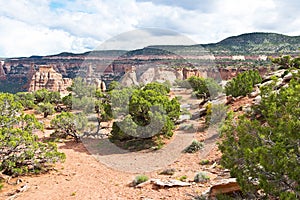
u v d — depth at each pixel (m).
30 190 9.44
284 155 4.79
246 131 6.07
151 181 8.93
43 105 28.38
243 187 5.50
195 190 7.79
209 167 10.01
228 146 6.34
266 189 4.81
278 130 5.37
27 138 11.88
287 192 4.43
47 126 23.31
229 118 7.53
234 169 5.82
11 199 8.64
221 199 6.19
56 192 9.16
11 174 11.23
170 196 7.62
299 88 5.30
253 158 5.18
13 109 13.57
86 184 9.83
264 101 6.43
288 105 5.23
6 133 11.75
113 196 8.30
